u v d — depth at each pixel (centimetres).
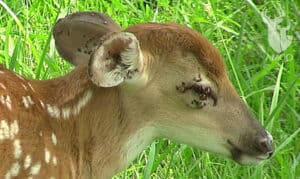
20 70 1313
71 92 1038
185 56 1032
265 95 1349
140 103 1035
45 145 1009
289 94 1320
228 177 1225
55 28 1098
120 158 1047
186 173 1220
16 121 995
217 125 1045
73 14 1094
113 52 988
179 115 1039
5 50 1319
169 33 1034
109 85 994
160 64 1030
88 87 1036
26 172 998
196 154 1250
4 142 986
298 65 1383
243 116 1052
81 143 1037
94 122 1037
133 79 1016
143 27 1038
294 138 1291
